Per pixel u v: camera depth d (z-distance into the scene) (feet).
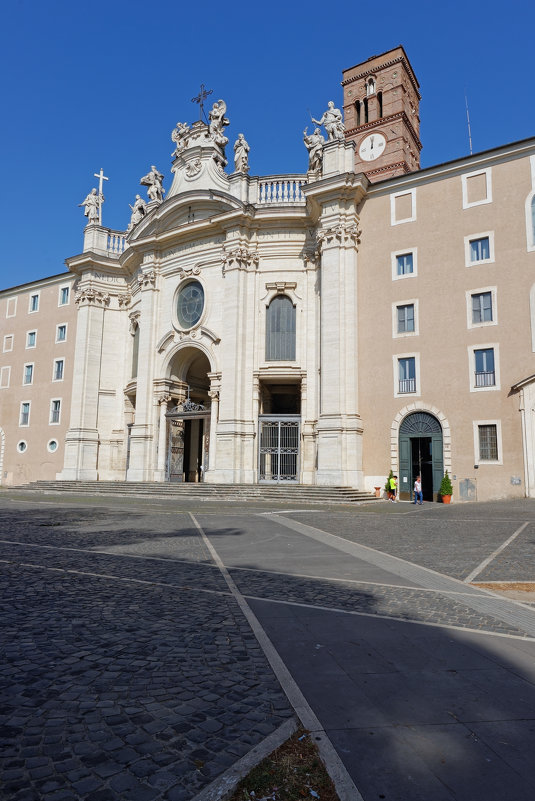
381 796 9.45
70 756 10.69
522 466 79.71
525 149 85.61
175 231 112.88
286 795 9.50
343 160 99.09
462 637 18.20
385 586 25.84
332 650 16.96
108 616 20.74
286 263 106.11
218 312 108.06
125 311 134.62
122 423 128.67
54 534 45.29
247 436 100.99
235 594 24.22
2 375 153.17
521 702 13.17
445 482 83.66
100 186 138.92
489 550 36.22
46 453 138.41
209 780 9.88
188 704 13.07
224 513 64.03
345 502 78.54
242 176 108.17
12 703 13.12
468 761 10.54
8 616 20.67
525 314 82.64
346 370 92.94
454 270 89.40
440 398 87.61
